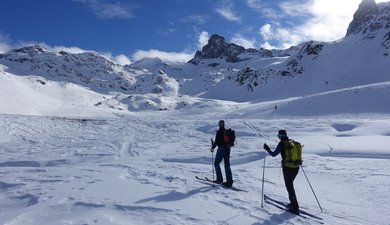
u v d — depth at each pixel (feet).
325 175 48.47
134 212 24.64
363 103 251.60
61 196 28.17
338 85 582.76
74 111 547.90
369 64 604.90
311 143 81.10
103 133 102.47
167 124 122.21
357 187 40.93
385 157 64.34
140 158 65.16
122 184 33.78
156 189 32.07
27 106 469.16
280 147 29.35
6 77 631.97
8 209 25.94
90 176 38.37
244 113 345.31
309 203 33.37
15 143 78.13
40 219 22.77
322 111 264.31
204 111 509.76
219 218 24.85
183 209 25.98
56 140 85.30
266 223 24.86
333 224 26.66
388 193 37.27
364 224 27.20
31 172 42.32
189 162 63.67
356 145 74.28
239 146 80.74
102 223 22.02
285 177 28.99
